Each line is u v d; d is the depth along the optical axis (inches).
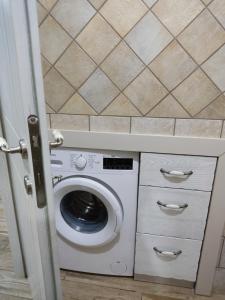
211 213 51.1
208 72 44.2
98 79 47.6
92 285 60.9
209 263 55.4
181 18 41.9
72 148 51.5
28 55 21.7
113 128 50.4
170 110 47.4
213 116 46.5
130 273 61.7
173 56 44.1
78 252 61.1
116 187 52.6
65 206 58.6
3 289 58.4
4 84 34.2
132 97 47.7
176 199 51.6
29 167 26.3
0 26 27.9
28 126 23.8
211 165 48.1
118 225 53.7
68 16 44.6
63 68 48.1
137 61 45.4
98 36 45.0
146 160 49.8
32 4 20.3
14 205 52.0
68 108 50.6
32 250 37.7
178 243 55.5
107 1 42.8
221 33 41.8
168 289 59.8
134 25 43.4
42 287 34.2
